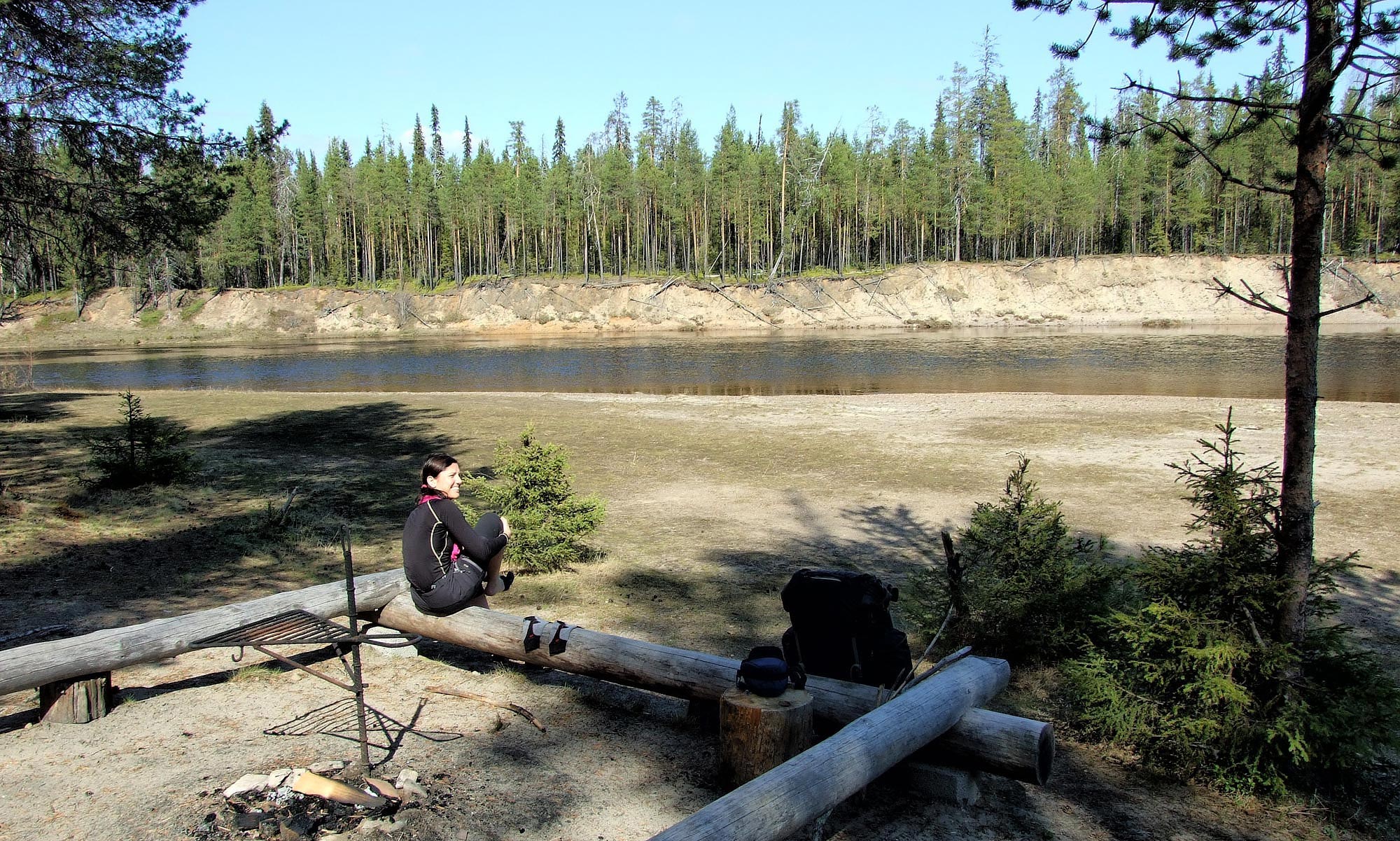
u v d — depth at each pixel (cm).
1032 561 681
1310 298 486
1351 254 7619
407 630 620
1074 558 720
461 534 504
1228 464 545
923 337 6581
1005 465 1670
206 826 388
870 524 1231
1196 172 8894
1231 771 496
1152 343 5444
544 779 450
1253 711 498
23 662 478
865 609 503
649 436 2100
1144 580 548
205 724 512
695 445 1966
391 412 2553
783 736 414
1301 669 509
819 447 1914
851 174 9675
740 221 9450
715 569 990
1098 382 3506
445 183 11019
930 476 1580
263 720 520
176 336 8538
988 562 711
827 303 8444
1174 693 527
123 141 1172
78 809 405
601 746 494
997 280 8412
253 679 591
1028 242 10662
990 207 9275
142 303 9206
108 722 514
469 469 1625
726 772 429
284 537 1101
